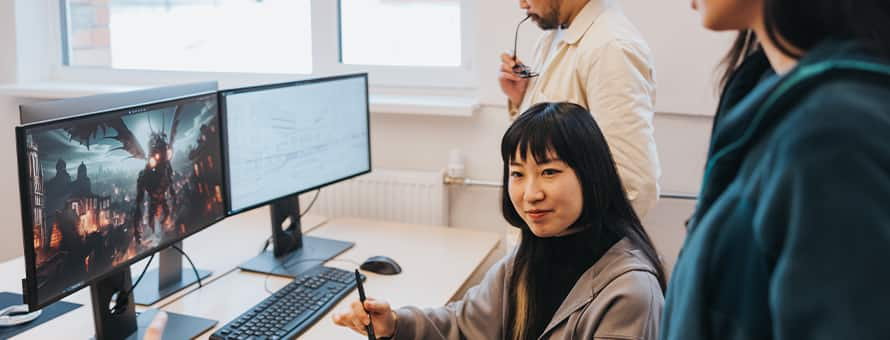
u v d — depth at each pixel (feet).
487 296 4.94
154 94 5.88
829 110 1.77
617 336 4.15
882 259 1.65
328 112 6.91
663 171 7.85
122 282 5.04
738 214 2.05
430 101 8.50
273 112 6.32
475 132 8.45
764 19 2.02
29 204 4.12
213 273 6.45
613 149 5.84
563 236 4.59
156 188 5.14
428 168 8.72
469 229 8.61
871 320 1.64
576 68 6.15
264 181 6.33
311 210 8.82
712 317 2.10
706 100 7.50
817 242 1.71
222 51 9.63
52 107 5.13
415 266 6.75
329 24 9.07
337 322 4.79
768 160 1.94
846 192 1.69
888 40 1.84
